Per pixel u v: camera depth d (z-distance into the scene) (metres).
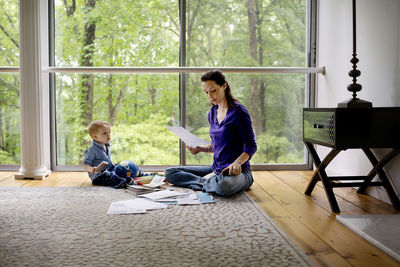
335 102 3.16
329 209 2.25
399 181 2.33
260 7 3.53
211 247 1.61
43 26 3.38
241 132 2.59
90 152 2.92
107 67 3.42
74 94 3.49
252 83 3.54
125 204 2.27
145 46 3.50
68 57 3.48
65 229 1.83
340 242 1.71
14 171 3.49
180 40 3.50
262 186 2.90
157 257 1.50
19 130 3.52
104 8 3.47
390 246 1.59
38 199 2.43
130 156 3.52
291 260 1.48
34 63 3.18
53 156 3.52
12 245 1.62
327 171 3.29
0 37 3.46
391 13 2.35
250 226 1.89
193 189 2.72
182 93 3.50
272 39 3.54
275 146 3.59
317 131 2.35
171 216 2.06
